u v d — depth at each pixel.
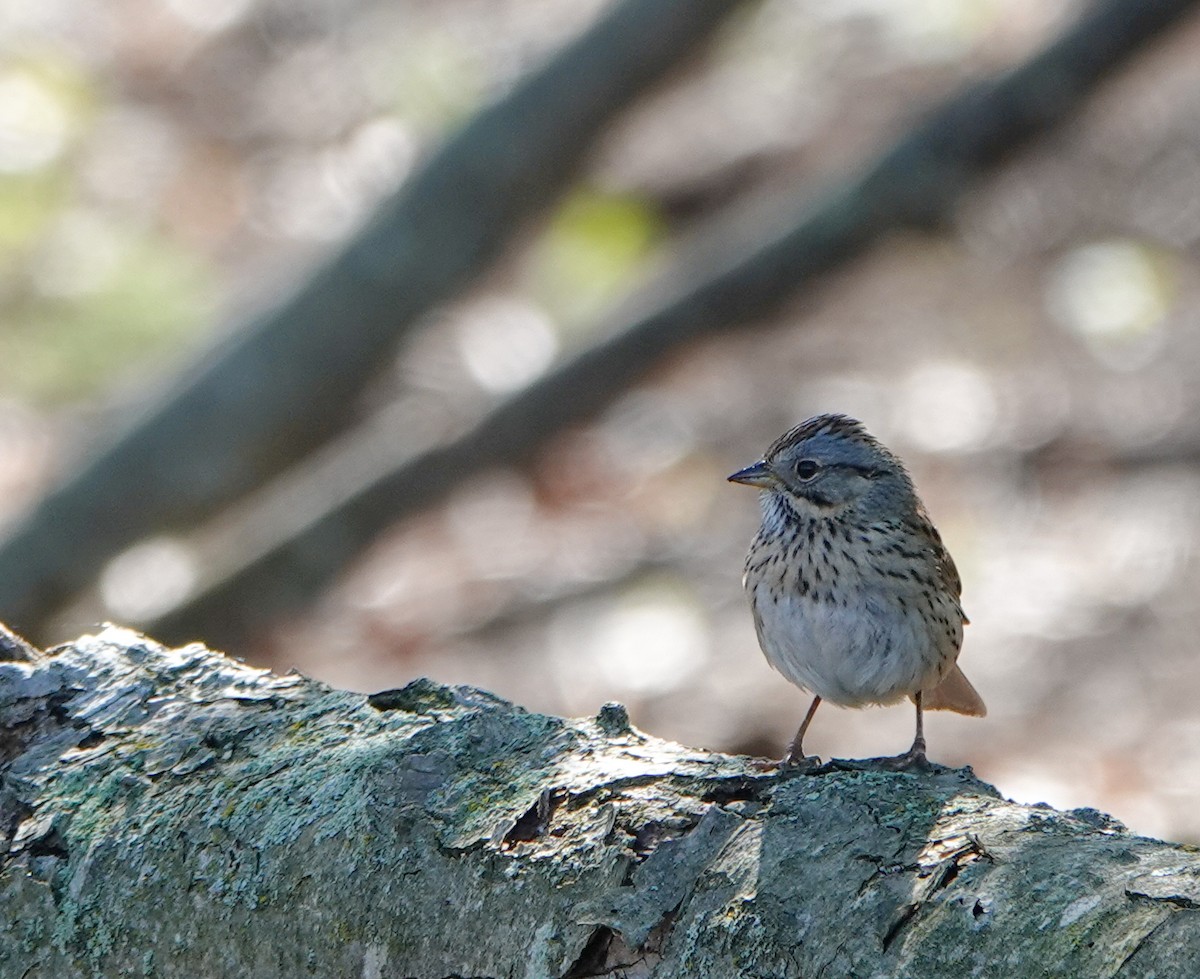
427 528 16.84
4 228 20.42
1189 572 15.11
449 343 17.66
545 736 4.74
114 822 4.83
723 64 20.98
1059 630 14.75
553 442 13.16
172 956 4.66
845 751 13.49
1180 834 12.37
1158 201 19.52
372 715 4.93
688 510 16.83
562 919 4.26
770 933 4.04
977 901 3.89
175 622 12.46
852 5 21.44
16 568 12.05
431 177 12.62
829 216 12.82
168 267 19.86
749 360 18.59
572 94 12.66
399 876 4.46
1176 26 12.76
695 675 14.66
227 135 21.95
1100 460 16.64
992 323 18.64
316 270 12.62
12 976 4.77
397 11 23.34
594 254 18.80
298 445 12.60
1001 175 13.41
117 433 12.39
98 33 23.50
